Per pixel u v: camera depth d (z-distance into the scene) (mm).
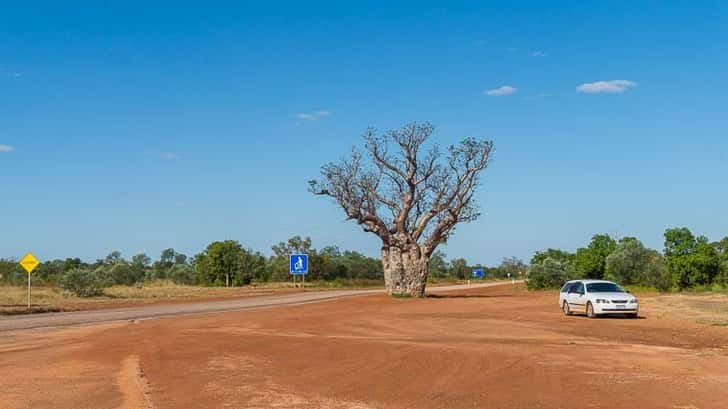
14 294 57031
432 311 39344
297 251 111625
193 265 116562
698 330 25734
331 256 121250
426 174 54719
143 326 29062
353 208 53094
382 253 56500
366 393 12812
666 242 72125
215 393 12812
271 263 111312
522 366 16219
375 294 63906
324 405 11703
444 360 17328
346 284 103562
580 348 20000
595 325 28578
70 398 12336
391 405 11719
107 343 21812
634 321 30500
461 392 12898
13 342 22484
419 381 14164
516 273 167000
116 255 130500
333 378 14570
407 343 21641
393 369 15828
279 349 20000
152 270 119500
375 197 54156
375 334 25203
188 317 34969
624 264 71438
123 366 16438
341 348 20188
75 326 29203
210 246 100125
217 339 23141
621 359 17453
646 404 11773
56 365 16656
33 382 14094
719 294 54531
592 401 12031
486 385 13656
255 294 66812
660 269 68750
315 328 28031
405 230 55219
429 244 55281
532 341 22250
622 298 32469
